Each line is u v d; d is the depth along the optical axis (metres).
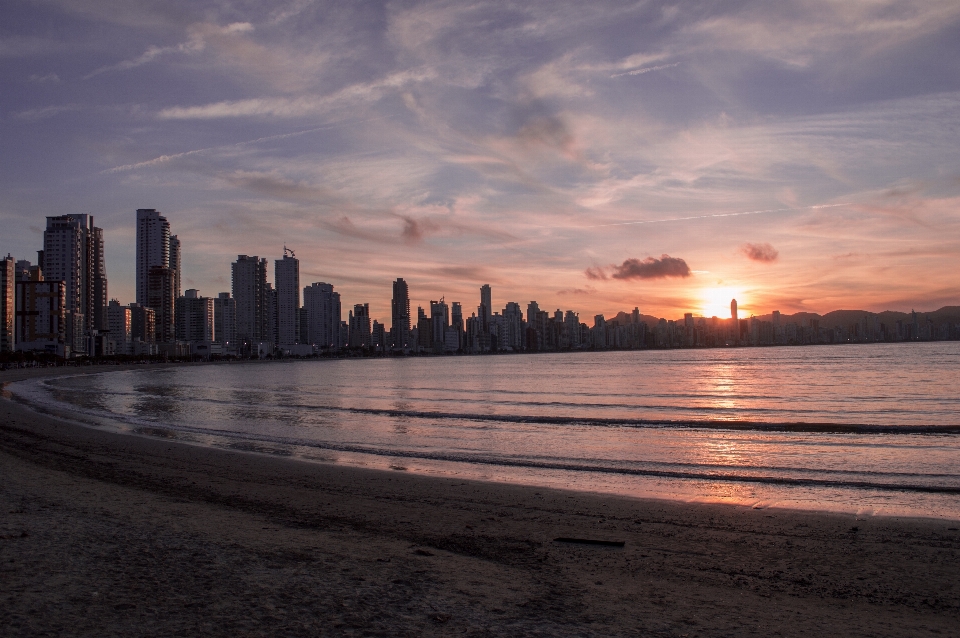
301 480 19.44
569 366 171.50
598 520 14.24
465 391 73.00
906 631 7.82
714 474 20.70
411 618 7.56
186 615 7.38
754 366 134.25
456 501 16.36
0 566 9.14
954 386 65.44
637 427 34.53
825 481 19.34
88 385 100.25
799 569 10.62
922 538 12.70
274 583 8.79
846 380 79.25
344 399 61.44
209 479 19.53
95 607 7.55
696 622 7.92
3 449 26.48
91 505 14.60
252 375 158.62
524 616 7.85
